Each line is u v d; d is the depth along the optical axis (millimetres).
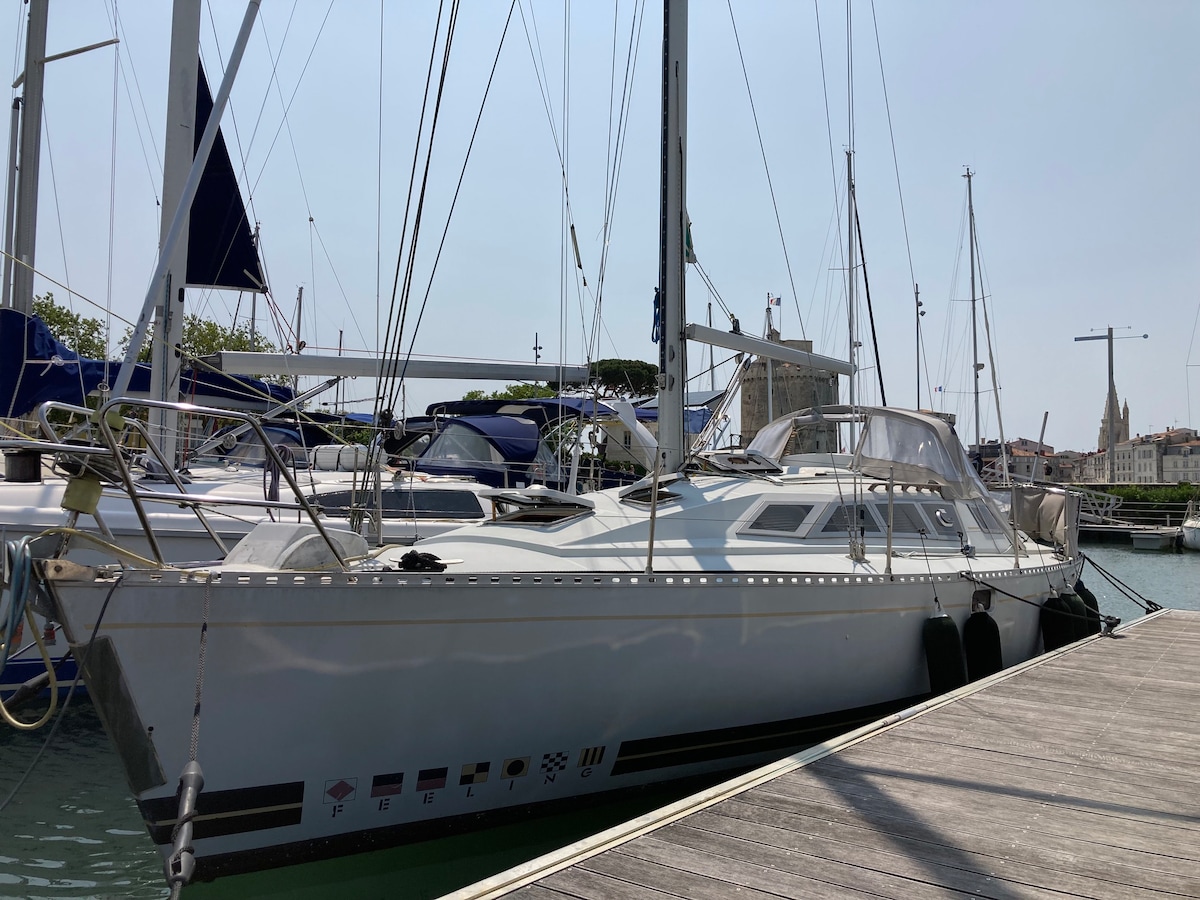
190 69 8047
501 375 9289
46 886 4680
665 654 4965
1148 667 6805
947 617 6348
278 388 11953
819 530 6570
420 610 4238
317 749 4090
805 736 5766
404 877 4527
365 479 6422
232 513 8031
